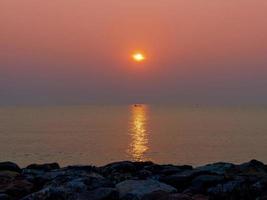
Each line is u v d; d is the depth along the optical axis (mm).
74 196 11180
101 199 11070
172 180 12930
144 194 11172
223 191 11688
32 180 13070
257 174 13438
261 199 11070
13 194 11945
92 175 13461
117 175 13922
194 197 11594
